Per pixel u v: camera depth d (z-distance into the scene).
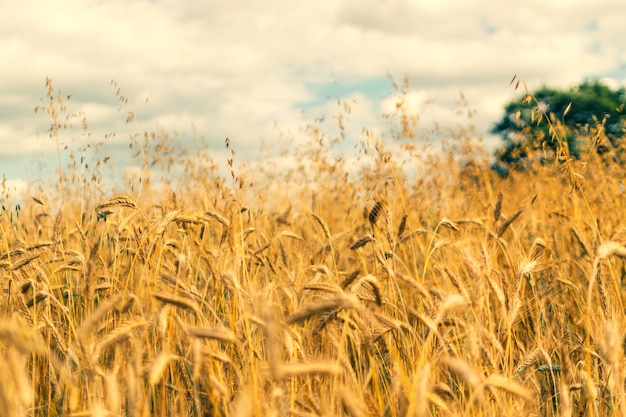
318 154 8.84
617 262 5.08
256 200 7.48
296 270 4.38
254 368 2.93
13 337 1.86
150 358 3.31
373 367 3.13
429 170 8.12
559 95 29.48
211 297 4.35
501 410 2.92
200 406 3.29
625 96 28.97
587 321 3.03
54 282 4.79
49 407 3.37
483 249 3.67
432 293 3.51
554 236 6.21
